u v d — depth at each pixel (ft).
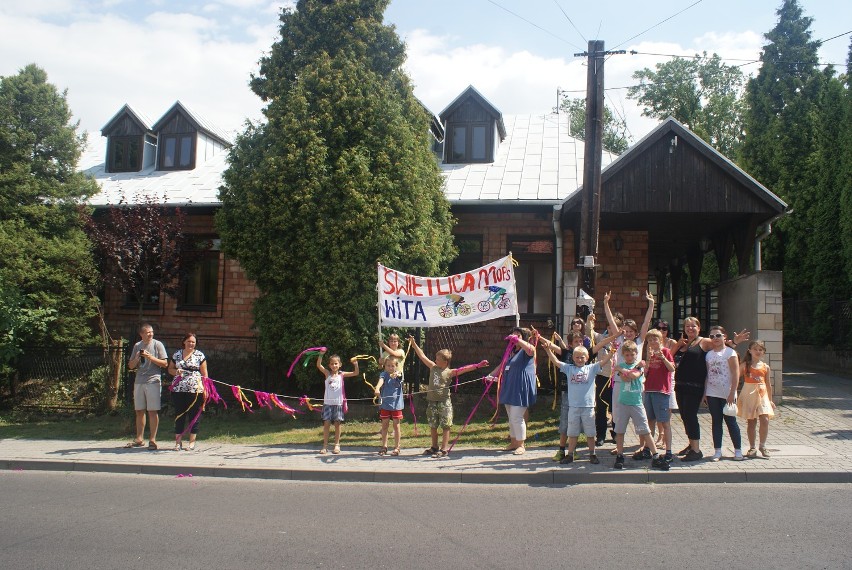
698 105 119.24
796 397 45.27
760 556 18.10
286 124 41.96
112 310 60.80
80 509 24.16
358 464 30.73
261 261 42.70
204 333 59.16
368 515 23.04
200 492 27.02
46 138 51.57
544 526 21.31
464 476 28.58
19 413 46.83
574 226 50.57
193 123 66.54
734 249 52.06
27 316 46.01
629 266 53.06
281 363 44.16
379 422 41.27
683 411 29.63
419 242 42.96
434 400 32.50
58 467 32.24
